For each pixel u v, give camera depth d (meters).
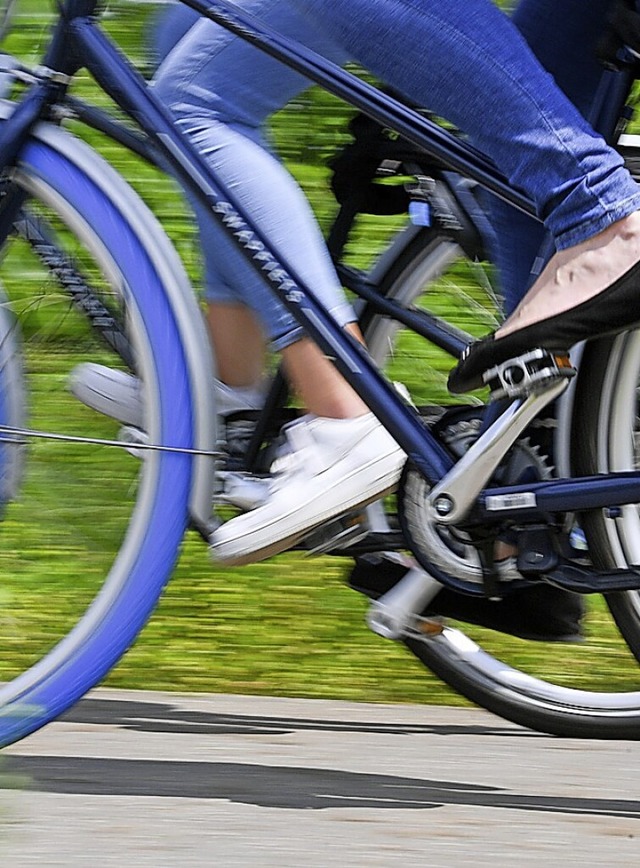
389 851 6.92
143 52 7.82
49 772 7.91
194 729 8.88
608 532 7.79
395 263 8.22
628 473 7.61
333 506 7.55
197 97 7.52
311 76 7.38
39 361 7.81
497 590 7.80
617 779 8.11
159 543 7.55
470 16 7.05
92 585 7.68
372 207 8.22
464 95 7.09
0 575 7.75
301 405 7.89
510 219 7.76
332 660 10.53
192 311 7.51
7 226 7.64
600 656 9.20
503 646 9.61
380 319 8.23
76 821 7.17
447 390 7.73
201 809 7.41
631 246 6.97
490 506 7.57
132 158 8.03
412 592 8.35
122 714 9.17
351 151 8.12
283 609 11.16
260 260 7.47
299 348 7.57
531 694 8.65
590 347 7.73
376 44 7.15
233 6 7.41
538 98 7.02
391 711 9.48
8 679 7.62
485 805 7.63
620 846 7.06
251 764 8.23
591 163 7.00
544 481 7.71
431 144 7.40
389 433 7.55
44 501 7.79
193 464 7.53
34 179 7.50
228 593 11.33
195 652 10.55
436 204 8.11
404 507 7.75
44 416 7.84
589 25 7.64
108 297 7.67
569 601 8.18
